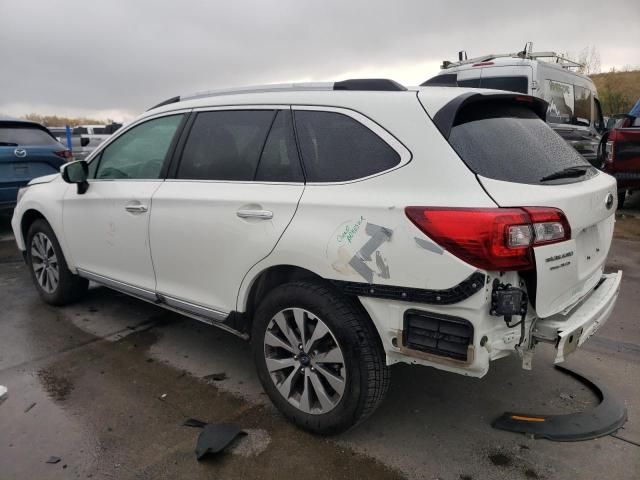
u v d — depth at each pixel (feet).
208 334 14.17
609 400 10.48
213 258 10.52
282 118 9.95
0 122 24.85
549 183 8.38
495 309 7.43
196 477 8.56
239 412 10.39
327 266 8.59
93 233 13.65
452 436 9.58
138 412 10.41
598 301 9.21
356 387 8.72
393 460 8.93
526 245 7.40
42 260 16.15
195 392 11.18
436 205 7.68
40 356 12.86
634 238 24.39
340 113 9.17
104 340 13.78
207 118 11.29
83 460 8.98
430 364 8.01
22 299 16.89
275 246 9.26
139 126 12.87
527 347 8.09
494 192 7.62
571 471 8.63
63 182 15.06
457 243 7.40
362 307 8.77
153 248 11.88
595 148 31.96
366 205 8.27
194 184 11.07
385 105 8.73
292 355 9.60
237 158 10.47
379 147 8.57
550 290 7.91
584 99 32.94
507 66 28.09
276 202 9.37
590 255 9.47
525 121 9.68
